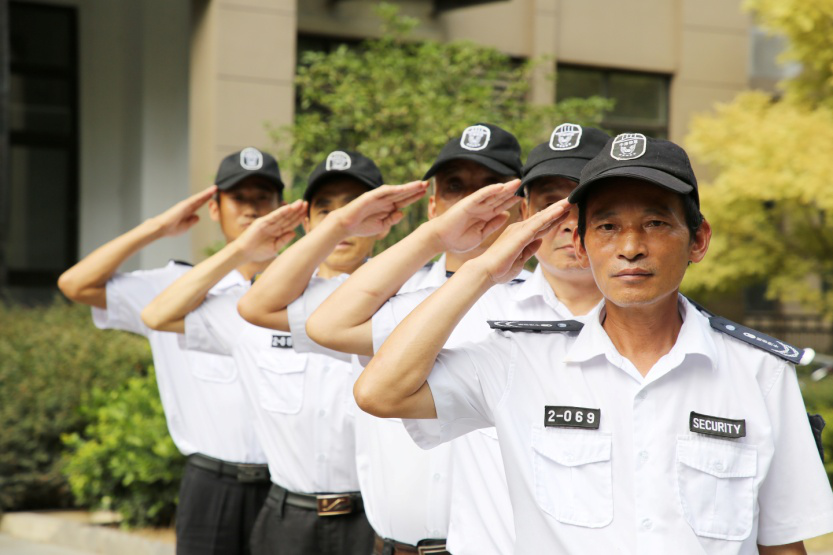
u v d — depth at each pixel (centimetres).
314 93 843
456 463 246
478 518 240
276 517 362
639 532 196
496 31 1233
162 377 425
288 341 358
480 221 243
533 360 210
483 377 212
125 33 1280
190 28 1119
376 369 207
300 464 355
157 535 612
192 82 1112
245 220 424
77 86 1305
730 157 1048
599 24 1303
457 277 210
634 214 196
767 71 1393
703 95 1349
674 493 196
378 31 1184
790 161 1002
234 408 408
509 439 207
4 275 1027
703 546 195
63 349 738
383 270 246
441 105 775
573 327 215
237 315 366
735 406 201
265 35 1087
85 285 415
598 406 203
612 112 1330
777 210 1086
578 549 198
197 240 1090
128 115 1258
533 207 283
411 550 303
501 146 312
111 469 632
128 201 1246
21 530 682
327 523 354
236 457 408
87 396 709
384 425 304
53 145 1300
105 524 652
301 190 753
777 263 1102
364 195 280
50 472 699
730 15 1359
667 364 201
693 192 197
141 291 422
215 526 409
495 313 287
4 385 711
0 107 1020
